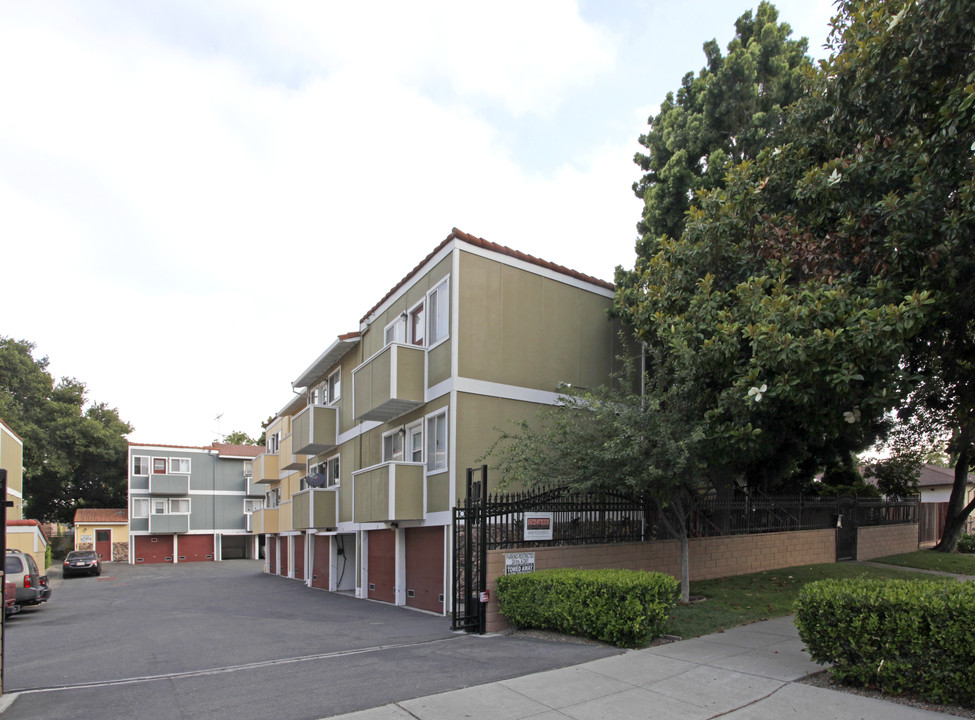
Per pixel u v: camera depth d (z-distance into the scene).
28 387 47.09
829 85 9.75
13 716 6.32
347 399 21.06
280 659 9.03
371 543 18.56
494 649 8.71
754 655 7.76
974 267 8.40
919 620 5.86
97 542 44.56
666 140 17.05
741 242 10.95
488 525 10.69
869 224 9.09
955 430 15.46
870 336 7.80
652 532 12.77
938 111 8.25
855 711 5.68
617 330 16.69
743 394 9.31
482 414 14.06
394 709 6.07
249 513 48.12
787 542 15.87
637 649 8.30
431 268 15.27
